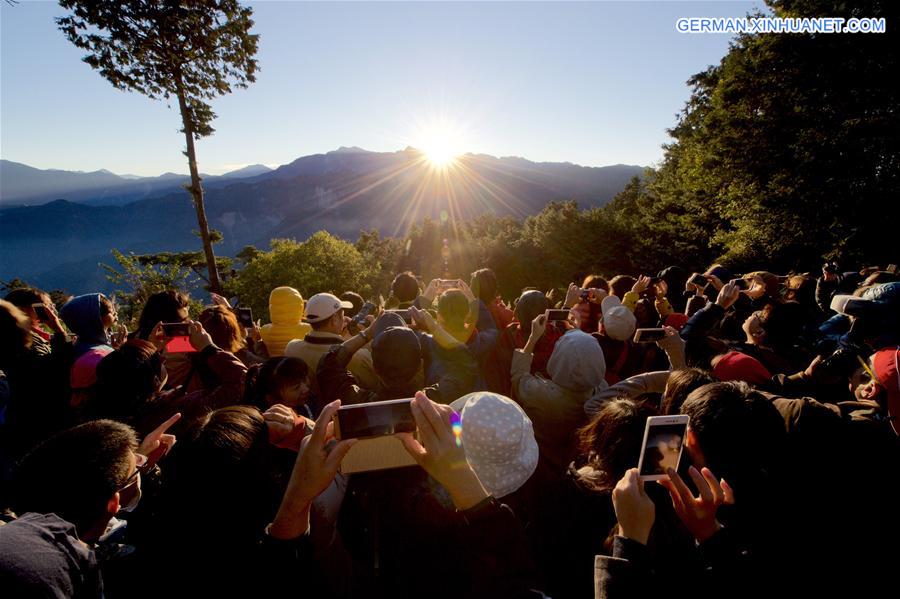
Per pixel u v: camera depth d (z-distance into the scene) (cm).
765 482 163
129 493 182
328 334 389
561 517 246
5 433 321
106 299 369
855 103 1877
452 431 144
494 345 387
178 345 351
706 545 156
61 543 142
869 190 1858
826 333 323
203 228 2073
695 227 3075
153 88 1920
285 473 203
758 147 2133
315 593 184
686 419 163
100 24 1744
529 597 138
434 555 188
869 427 188
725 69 2334
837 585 153
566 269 4494
